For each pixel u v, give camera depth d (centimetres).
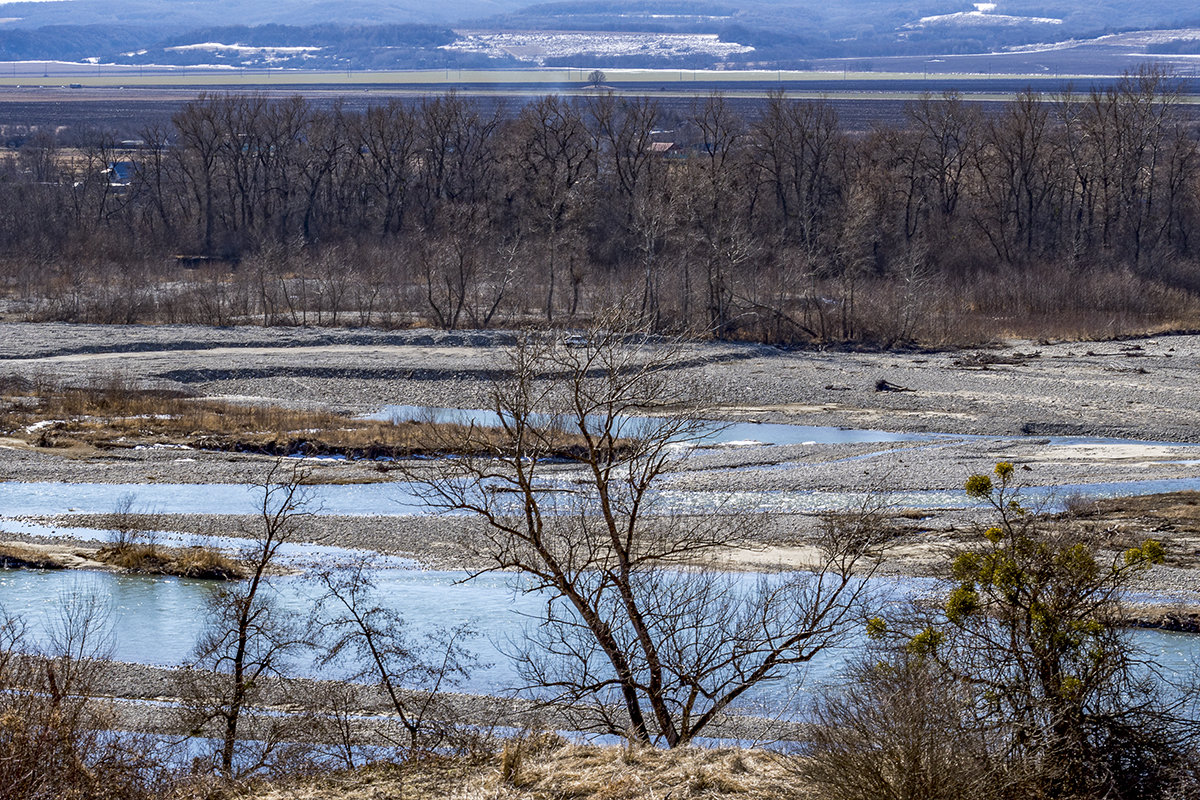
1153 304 12556
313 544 5431
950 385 9281
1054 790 1753
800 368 9900
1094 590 1953
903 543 5097
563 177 15250
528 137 15562
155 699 3444
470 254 11912
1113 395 8856
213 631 4019
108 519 5753
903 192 14850
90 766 2069
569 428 6256
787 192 15662
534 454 2384
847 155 15675
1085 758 1802
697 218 12562
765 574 4475
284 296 12438
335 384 9200
